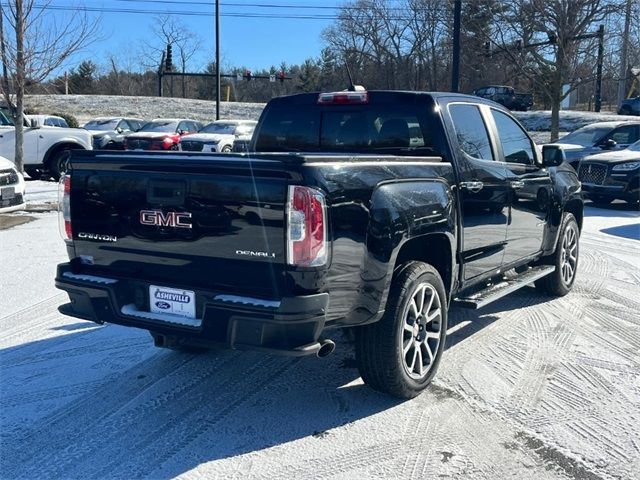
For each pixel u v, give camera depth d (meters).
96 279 4.12
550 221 6.53
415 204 4.19
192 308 3.80
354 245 3.71
